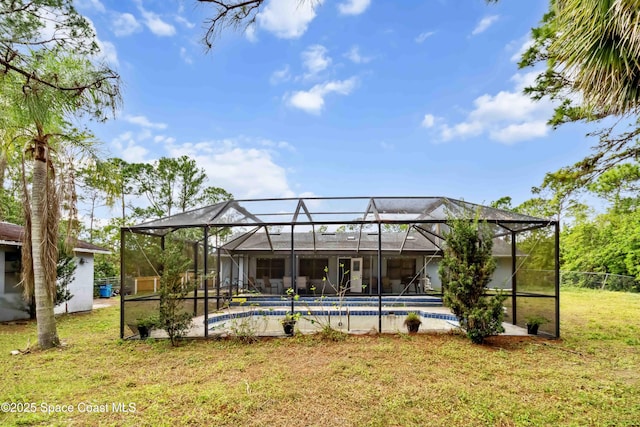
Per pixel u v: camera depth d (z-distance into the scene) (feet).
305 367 19.86
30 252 25.21
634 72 9.46
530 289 30.58
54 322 25.23
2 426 13.07
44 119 13.73
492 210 31.04
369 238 57.41
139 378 18.39
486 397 15.55
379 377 18.11
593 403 14.98
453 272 26.30
